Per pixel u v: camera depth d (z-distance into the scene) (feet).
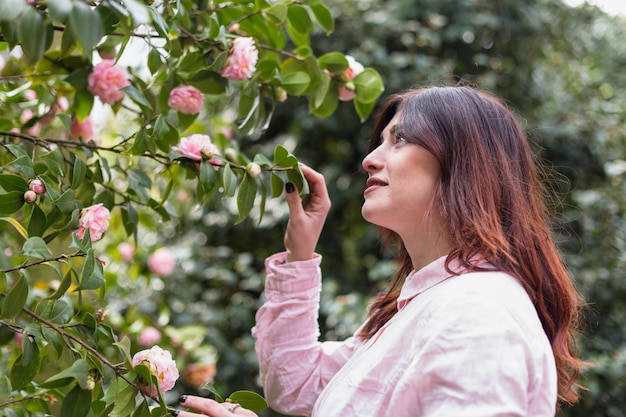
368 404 3.52
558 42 11.75
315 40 10.21
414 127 3.88
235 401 3.97
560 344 3.85
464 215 3.69
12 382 3.66
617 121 11.07
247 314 9.95
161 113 4.90
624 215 10.07
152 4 3.94
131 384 3.59
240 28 5.11
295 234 4.74
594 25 13.15
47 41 3.35
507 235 3.81
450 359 3.17
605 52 13.29
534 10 10.80
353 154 10.56
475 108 3.96
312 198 4.80
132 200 4.99
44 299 3.64
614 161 10.66
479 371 3.11
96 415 3.77
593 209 9.99
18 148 3.93
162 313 8.29
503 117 4.06
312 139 10.60
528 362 3.20
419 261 3.98
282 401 4.75
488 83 10.26
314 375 4.72
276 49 5.07
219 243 10.82
